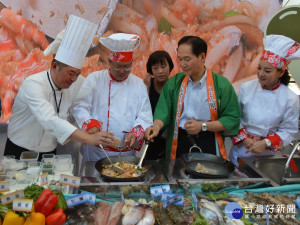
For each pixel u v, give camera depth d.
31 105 1.85
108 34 3.67
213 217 1.35
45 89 1.91
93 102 2.30
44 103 1.83
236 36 3.74
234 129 2.14
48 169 1.79
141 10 3.62
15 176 1.71
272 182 1.71
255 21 3.68
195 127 2.06
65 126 1.77
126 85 2.31
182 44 2.01
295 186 1.63
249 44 3.77
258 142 2.10
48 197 1.22
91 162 1.97
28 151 2.02
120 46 2.01
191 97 2.21
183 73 2.31
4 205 1.20
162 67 2.57
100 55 3.73
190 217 1.35
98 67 3.76
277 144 2.12
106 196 1.57
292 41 1.93
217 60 3.82
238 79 3.89
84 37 1.79
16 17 3.54
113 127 2.29
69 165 1.90
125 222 1.28
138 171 1.77
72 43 1.77
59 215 1.22
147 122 2.24
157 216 1.34
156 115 2.25
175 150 2.26
